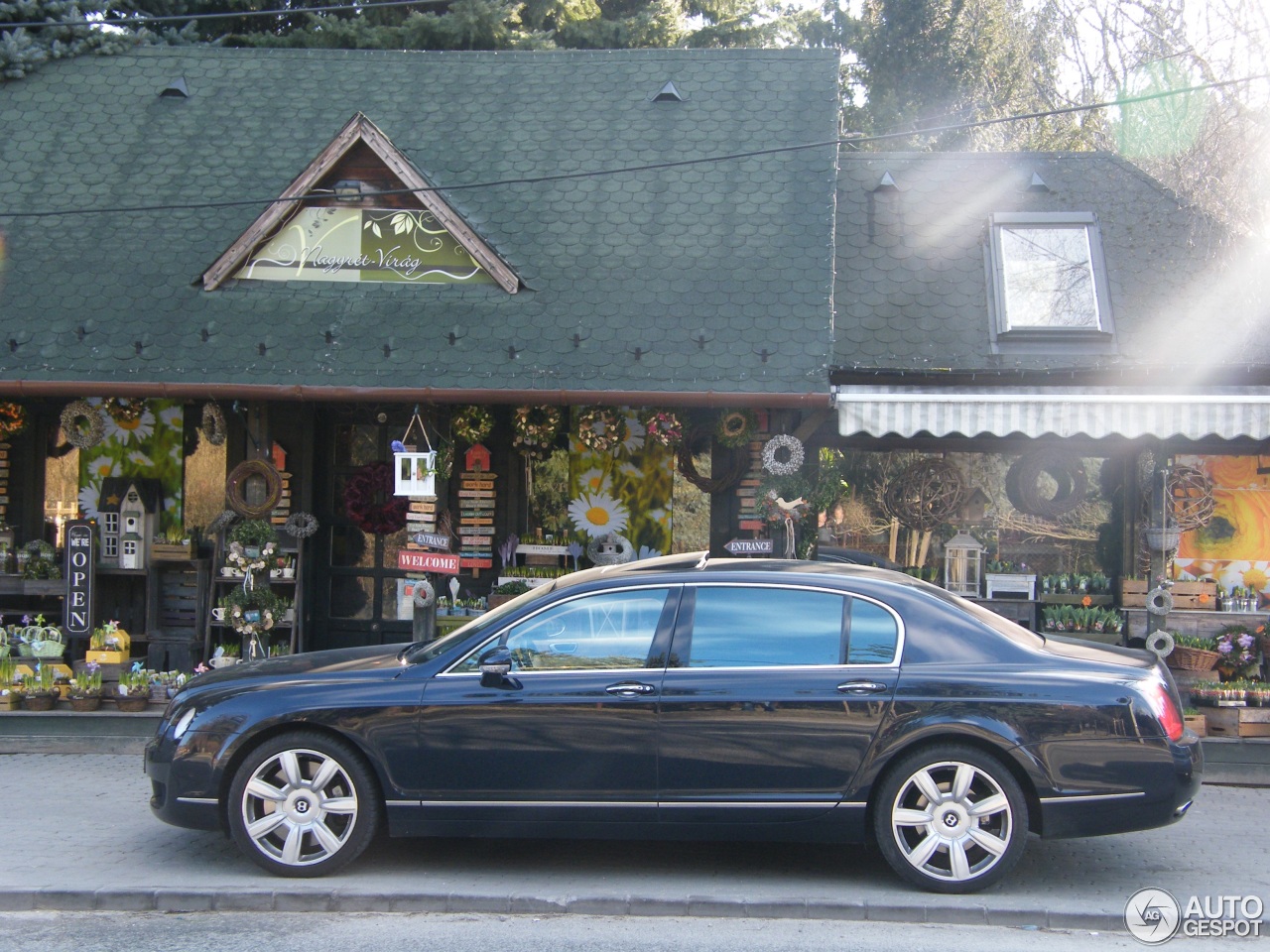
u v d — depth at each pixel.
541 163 12.41
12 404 11.28
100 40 14.03
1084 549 11.02
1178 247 12.20
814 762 6.28
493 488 11.80
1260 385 10.46
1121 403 9.37
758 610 6.57
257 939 5.82
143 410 10.98
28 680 9.91
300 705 6.49
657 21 21.05
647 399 9.95
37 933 5.92
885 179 13.08
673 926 6.02
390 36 18.91
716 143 12.52
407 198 11.46
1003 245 12.06
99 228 11.84
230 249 11.13
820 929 5.98
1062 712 6.21
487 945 5.73
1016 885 6.57
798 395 9.84
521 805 6.41
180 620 11.56
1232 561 10.77
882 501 10.77
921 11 23.58
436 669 6.57
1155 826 6.23
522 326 10.71
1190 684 9.44
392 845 7.33
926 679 6.30
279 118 13.07
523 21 20.61
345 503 11.65
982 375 10.67
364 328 10.75
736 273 11.15
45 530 11.92
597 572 7.14
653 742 6.34
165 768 6.58
